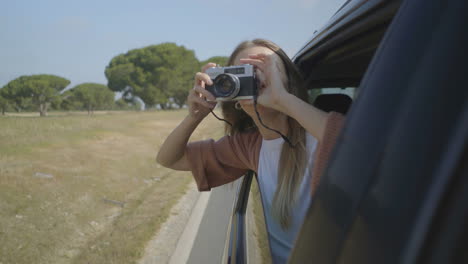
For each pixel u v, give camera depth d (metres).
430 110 0.36
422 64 0.39
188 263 3.28
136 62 75.88
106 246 3.82
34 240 3.95
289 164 1.10
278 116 1.20
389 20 0.91
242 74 1.15
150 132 16.78
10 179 6.03
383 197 0.38
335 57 1.63
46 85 69.75
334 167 0.50
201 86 1.24
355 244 0.41
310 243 0.53
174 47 75.44
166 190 6.06
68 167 7.48
